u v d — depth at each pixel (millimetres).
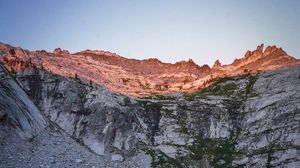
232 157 124875
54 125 117188
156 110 145125
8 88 110688
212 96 163500
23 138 99875
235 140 134625
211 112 146000
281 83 152875
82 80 149500
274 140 127125
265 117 137375
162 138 134375
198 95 167625
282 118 132875
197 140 135375
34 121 110500
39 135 107250
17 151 92875
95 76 181250
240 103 151250
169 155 125750
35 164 91375
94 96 130875
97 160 110000
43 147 102000
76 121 120938
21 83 122125
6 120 98312
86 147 115250
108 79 190625
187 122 142625
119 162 114312
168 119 142500
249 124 138750
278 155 119312
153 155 122688
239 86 170750
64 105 123500
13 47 146500
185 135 136250
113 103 131625
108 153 117000
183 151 128125
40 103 121625
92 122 122750
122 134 126000
